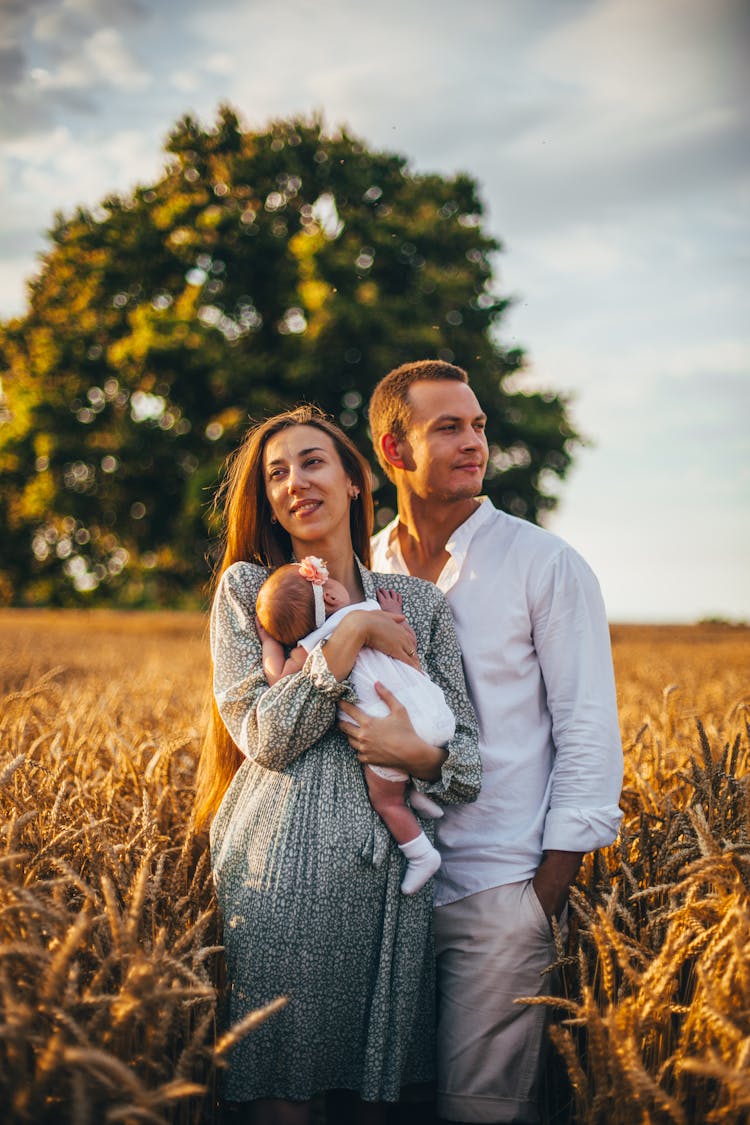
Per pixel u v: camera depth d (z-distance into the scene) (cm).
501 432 1786
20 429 1814
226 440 1563
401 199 1841
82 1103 155
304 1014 222
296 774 237
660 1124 181
